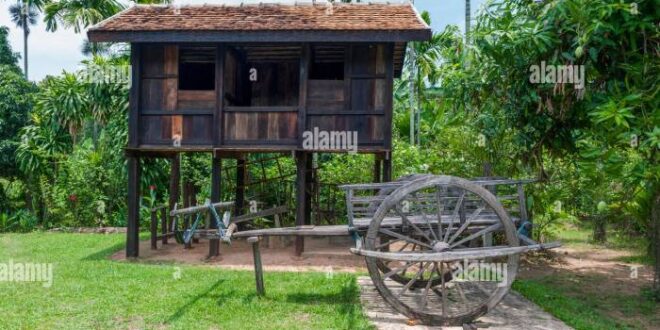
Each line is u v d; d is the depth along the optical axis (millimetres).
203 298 7137
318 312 6508
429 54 18438
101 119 17234
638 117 6305
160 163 17750
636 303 7645
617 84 7145
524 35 7711
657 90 6285
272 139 10789
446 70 10219
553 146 9828
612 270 10383
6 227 17922
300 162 10820
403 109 23594
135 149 10734
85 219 17969
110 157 18422
